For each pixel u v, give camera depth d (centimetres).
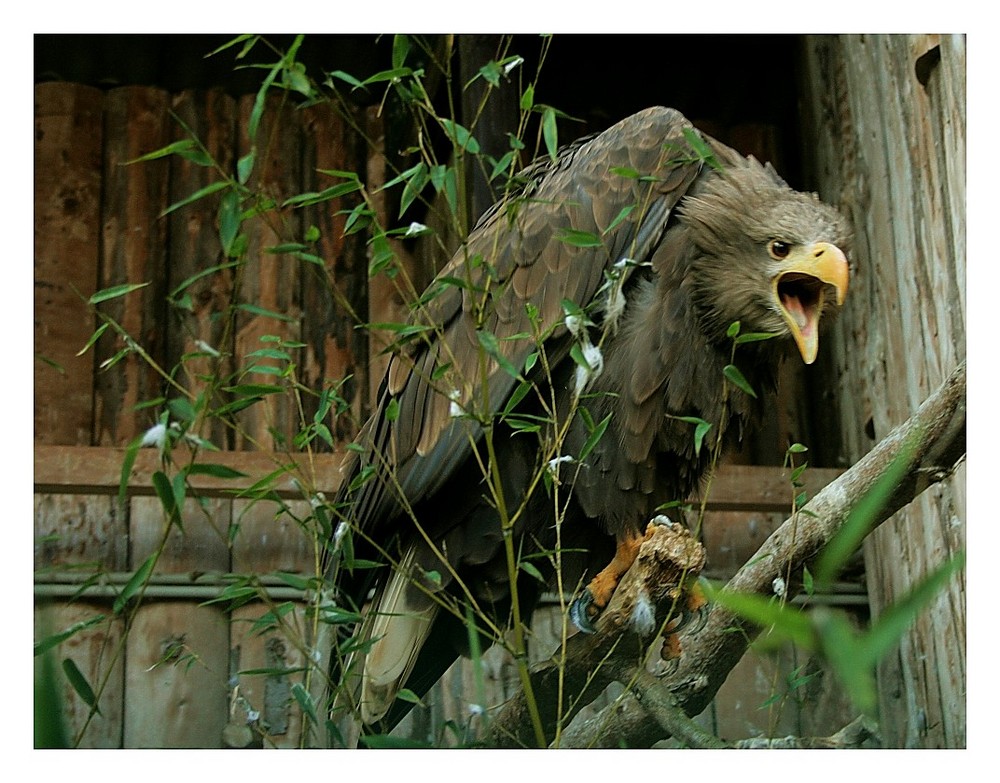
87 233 823
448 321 521
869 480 469
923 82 663
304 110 869
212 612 680
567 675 464
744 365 535
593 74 884
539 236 520
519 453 498
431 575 439
